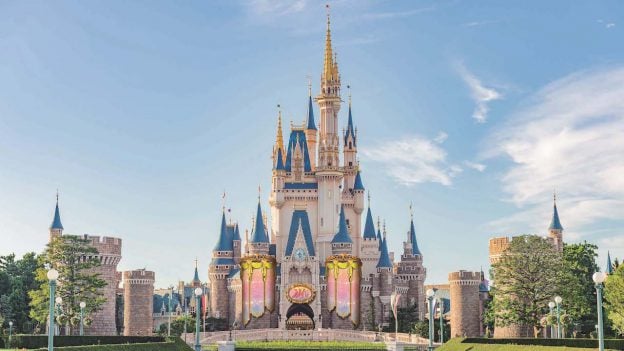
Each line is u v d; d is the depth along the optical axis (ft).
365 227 640.99
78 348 203.92
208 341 475.72
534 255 346.74
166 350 253.85
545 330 397.19
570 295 344.49
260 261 578.25
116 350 220.23
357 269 579.48
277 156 643.45
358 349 406.00
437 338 513.45
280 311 577.43
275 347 408.87
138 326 508.12
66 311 371.35
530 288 344.28
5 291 450.71
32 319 446.60
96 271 414.62
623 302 310.24
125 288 512.63
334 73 652.48
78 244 381.40
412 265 651.25
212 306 629.10
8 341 247.91
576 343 231.71
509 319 350.02
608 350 186.91
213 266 629.51
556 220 439.22
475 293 511.40
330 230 629.10
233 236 648.38
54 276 159.02
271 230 654.12
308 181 644.69
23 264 482.69
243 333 496.64
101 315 414.41
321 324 578.66
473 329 509.35
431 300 251.60
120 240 427.74
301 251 585.63
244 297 576.61
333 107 645.92
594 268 430.61
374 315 607.37
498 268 353.51
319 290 581.53
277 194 634.43
